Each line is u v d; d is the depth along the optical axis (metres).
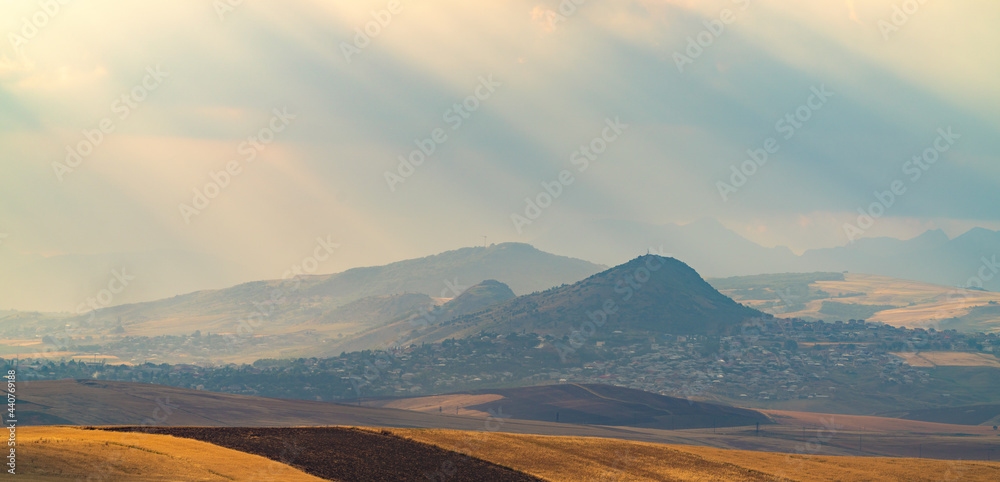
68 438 62.34
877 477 87.00
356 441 81.31
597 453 88.62
